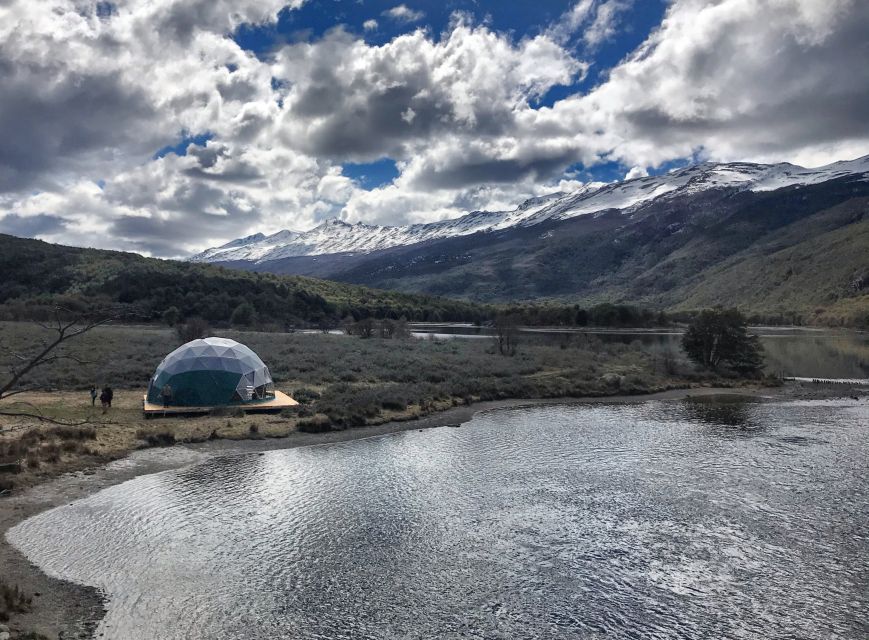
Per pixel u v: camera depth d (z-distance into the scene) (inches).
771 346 3705.7
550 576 610.2
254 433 1248.8
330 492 885.8
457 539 705.0
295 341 3250.5
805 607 547.2
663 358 2546.8
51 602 550.9
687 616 532.4
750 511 790.5
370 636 502.9
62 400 1523.1
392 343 3299.7
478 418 1505.9
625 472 982.4
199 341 1563.7
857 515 773.3
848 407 1658.5
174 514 789.2
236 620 527.5
